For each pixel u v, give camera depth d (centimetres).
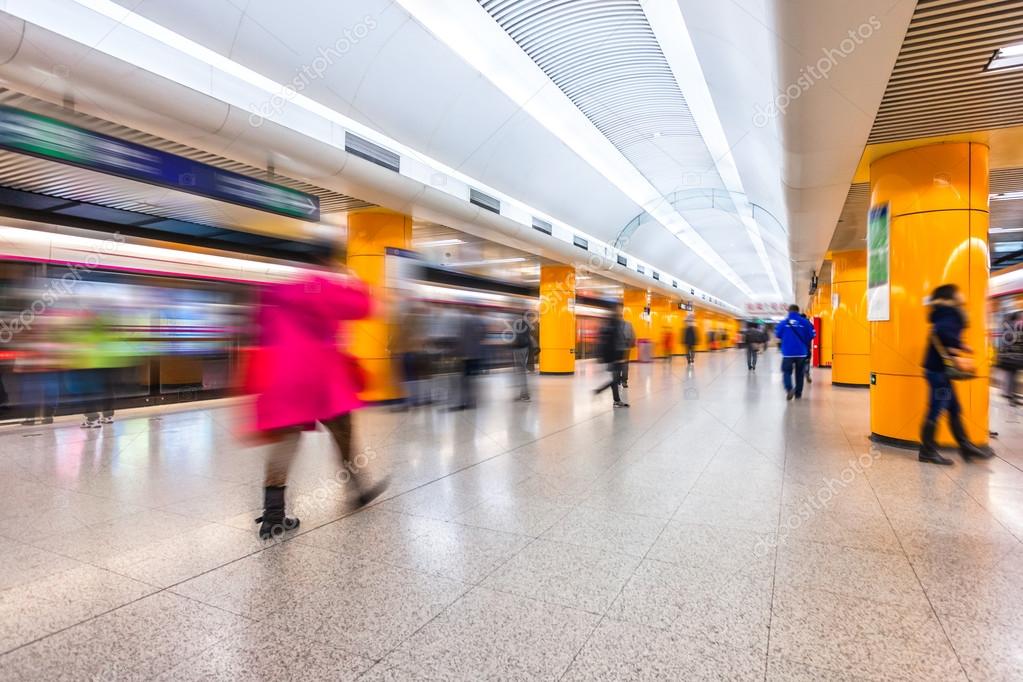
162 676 193
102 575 275
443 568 283
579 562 290
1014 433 673
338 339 347
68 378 834
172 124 477
